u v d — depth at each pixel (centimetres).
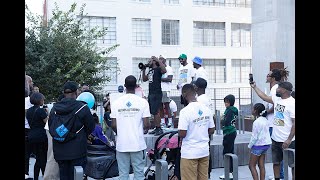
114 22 2708
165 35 2867
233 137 810
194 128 594
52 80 1952
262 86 1627
